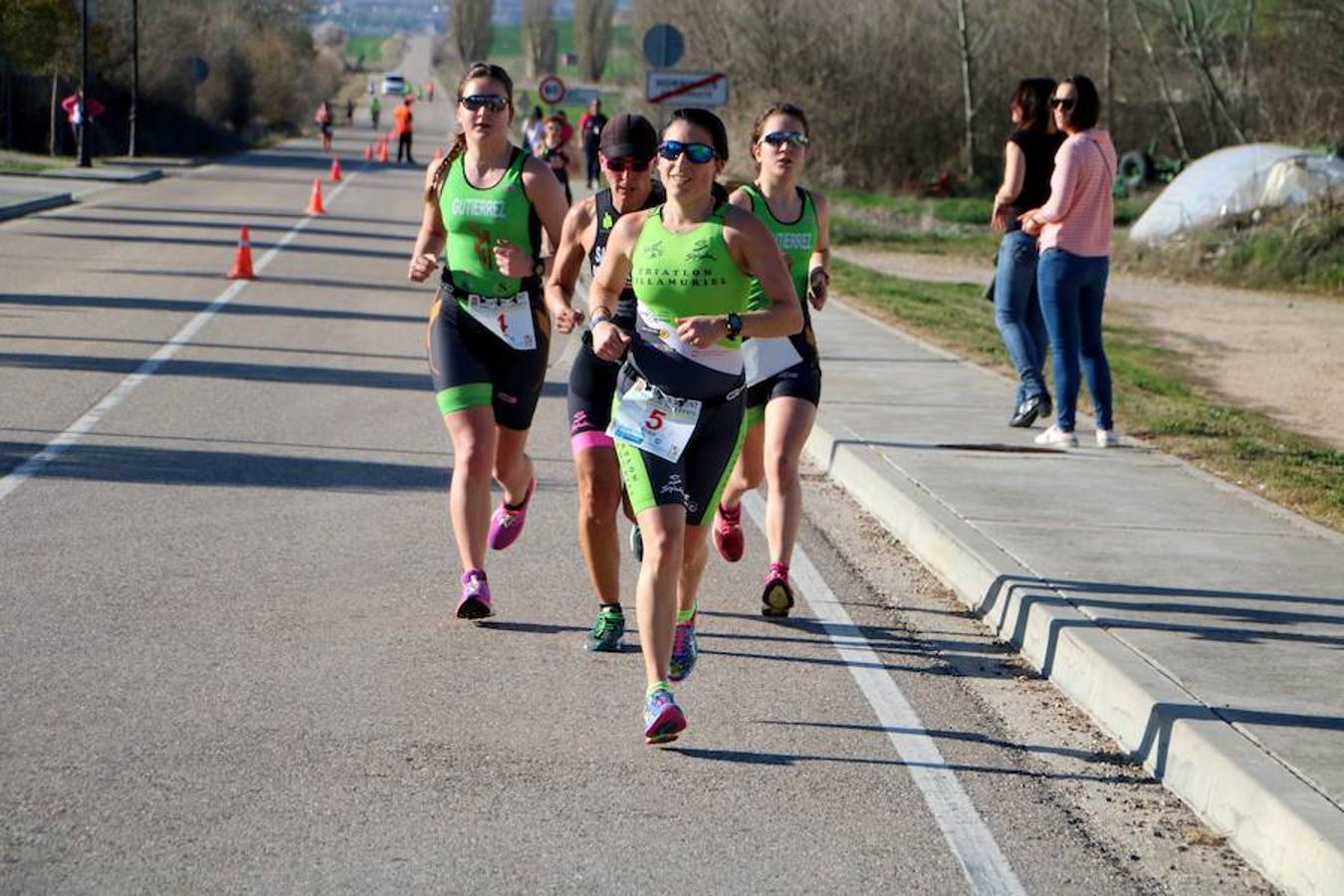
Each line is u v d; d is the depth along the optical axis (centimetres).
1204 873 848
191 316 2894
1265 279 4741
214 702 1025
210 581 1296
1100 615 1208
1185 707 1000
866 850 854
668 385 1014
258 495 1598
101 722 981
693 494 1027
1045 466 1797
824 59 8438
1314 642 1164
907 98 8525
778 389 1288
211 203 5925
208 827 838
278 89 14750
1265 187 5153
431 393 2236
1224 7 8469
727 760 977
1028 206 1967
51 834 819
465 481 1216
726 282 1005
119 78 9775
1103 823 909
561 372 2522
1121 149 8788
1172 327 3700
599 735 1007
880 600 1359
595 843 844
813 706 1084
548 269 1261
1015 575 1315
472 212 1229
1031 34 8825
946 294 4000
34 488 1570
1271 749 932
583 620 1253
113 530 1437
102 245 4144
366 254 4284
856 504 1739
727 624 1268
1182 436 2050
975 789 949
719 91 4147
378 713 1023
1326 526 1605
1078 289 1881
